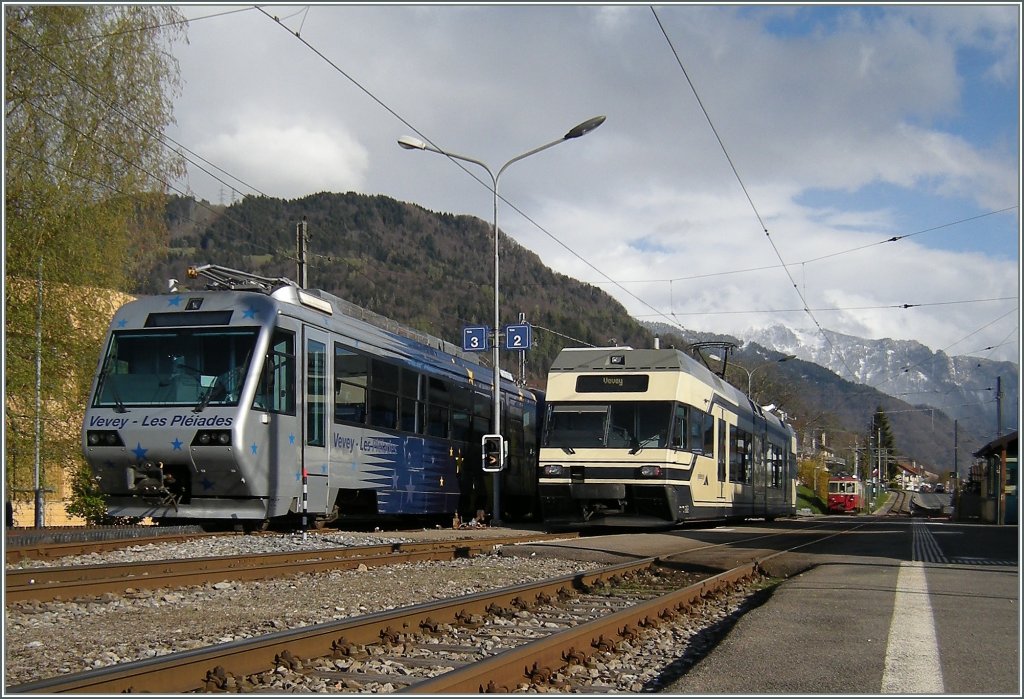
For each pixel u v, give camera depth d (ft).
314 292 61.26
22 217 74.13
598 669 21.99
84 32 77.66
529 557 50.57
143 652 22.27
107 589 31.53
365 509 64.80
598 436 69.62
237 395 51.88
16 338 74.95
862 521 144.77
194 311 54.60
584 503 69.56
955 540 69.56
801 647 23.99
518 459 93.76
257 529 59.21
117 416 52.95
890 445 495.41
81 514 80.79
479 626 26.99
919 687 19.99
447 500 76.64
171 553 45.32
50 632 24.77
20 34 73.56
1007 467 115.24
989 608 31.07
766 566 46.96
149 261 87.81
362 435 63.00
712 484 77.87
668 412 69.15
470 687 18.20
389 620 24.88
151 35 83.35
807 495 312.91
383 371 66.54
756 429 98.89
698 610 31.78
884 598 33.30
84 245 77.71
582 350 73.72
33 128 74.69
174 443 51.78
